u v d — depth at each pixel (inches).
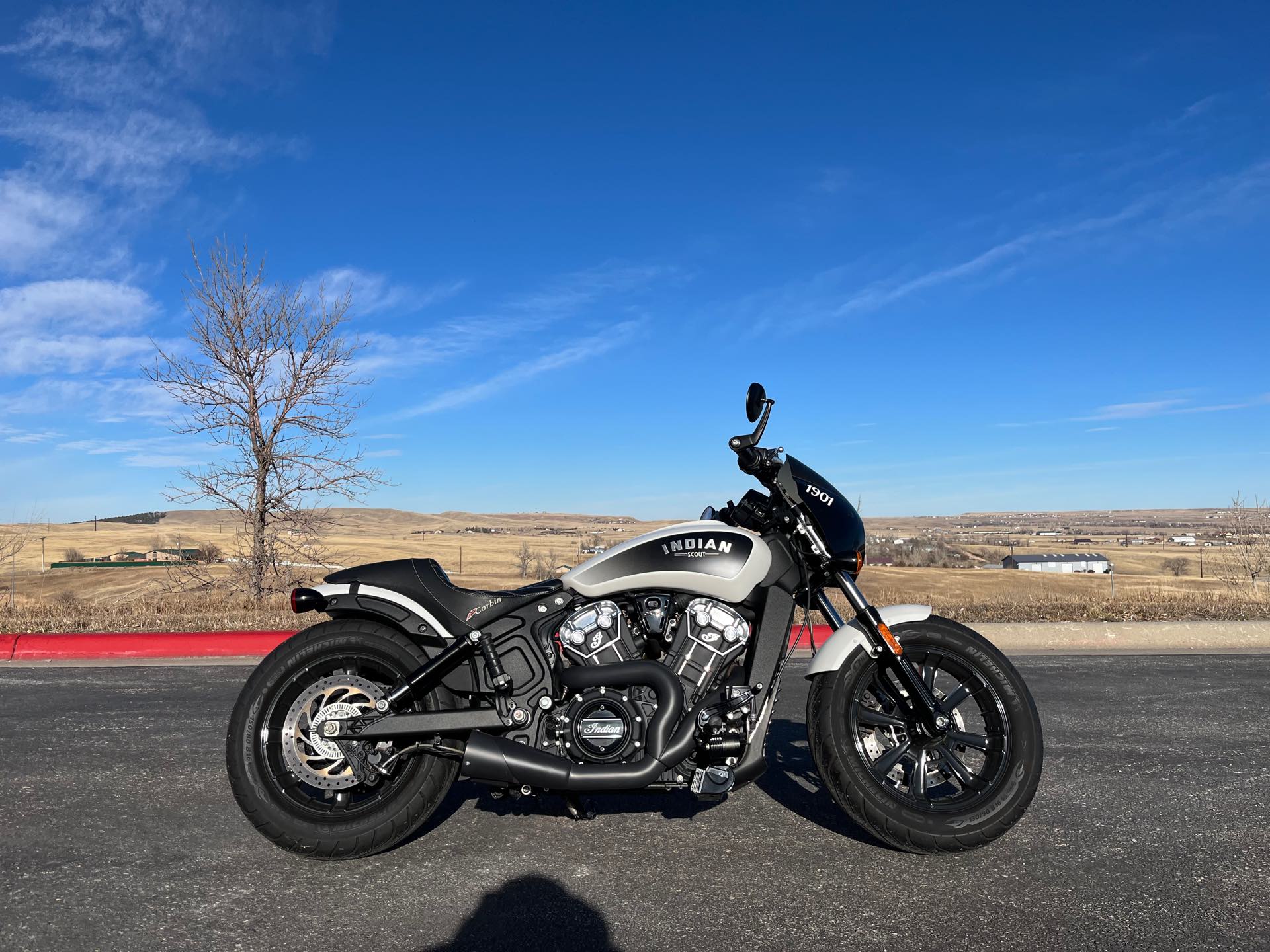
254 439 602.9
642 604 139.0
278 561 605.9
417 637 139.8
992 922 110.0
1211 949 102.7
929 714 135.0
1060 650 343.9
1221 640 362.0
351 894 119.0
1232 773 172.6
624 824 145.9
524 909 114.3
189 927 109.0
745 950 103.3
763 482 151.1
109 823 144.9
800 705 240.2
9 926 108.7
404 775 134.9
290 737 132.8
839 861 130.1
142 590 607.2
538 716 136.9
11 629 391.2
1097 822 145.0
